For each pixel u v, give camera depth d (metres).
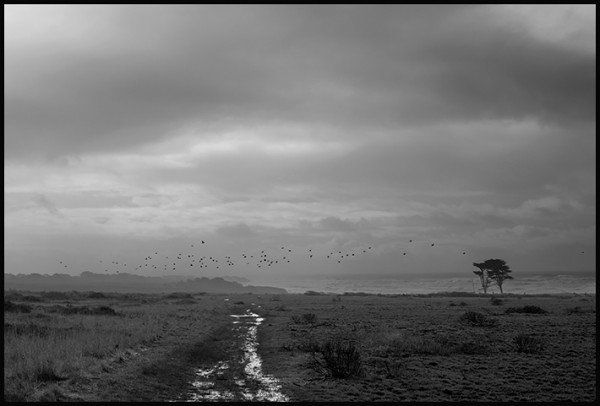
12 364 15.86
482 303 63.97
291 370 17.61
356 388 14.90
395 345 22.22
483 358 19.91
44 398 12.75
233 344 24.56
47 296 69.31
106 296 75.75
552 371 17.25
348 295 111.44
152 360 18.58
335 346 18.44
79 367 16.00
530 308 44.41
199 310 48.22
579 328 30.62
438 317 39.78
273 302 72.50
